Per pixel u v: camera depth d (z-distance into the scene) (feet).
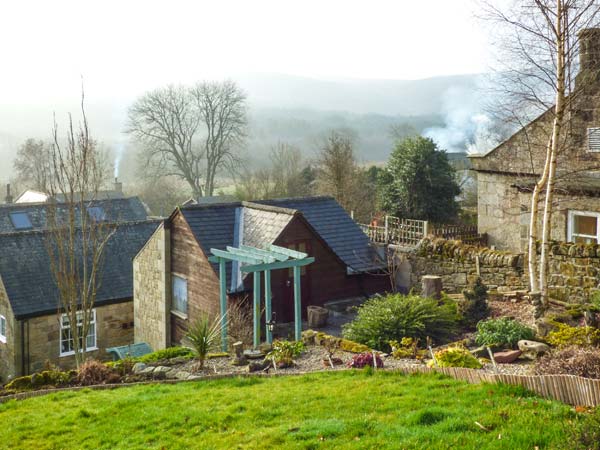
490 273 57.67
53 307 81.46
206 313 66.23
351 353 44.98
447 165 108.37
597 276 48.80
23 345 79.97
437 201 106.52
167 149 181.06
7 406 39.22
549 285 51.93
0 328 83.56
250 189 169.37
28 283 82.64
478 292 50.39
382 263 72.02
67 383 43.96
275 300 65.31
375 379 35.76
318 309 61.21
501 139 73.77
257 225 68.54
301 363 43.24
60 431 33.17
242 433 28.99
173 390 38.93
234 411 32.58
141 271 78.69
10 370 81.10
